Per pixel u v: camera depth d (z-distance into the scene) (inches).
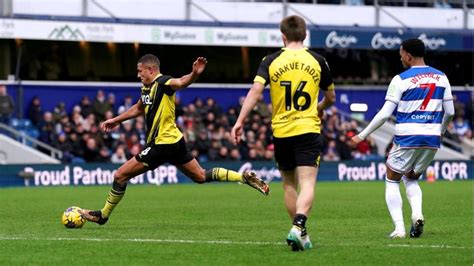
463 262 516.7
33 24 1531.7
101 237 635.5
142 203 1021.8
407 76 616.1
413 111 617.3
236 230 692.1
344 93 1802.4
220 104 1726.1
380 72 1855.3
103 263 516.1
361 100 1811.0
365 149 1675.7
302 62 550.6
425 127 617.0
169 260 524.1
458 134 1797.5
